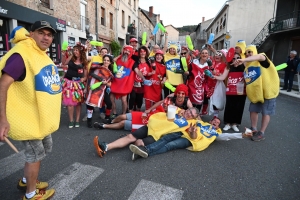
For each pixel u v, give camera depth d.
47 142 2.17
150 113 3.86
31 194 2.03
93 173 2.64
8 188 2.31
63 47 4.77
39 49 1.85
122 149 3.35
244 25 22.53
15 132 1.76
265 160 3.12
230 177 2.64
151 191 2.31
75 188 2.34
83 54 4.22
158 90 5.09
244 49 4.24
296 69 9.32
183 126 3.38
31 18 10.70
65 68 4.78
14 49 1.71
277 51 17.66
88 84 4.47
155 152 3.15
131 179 2.53
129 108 5.36
